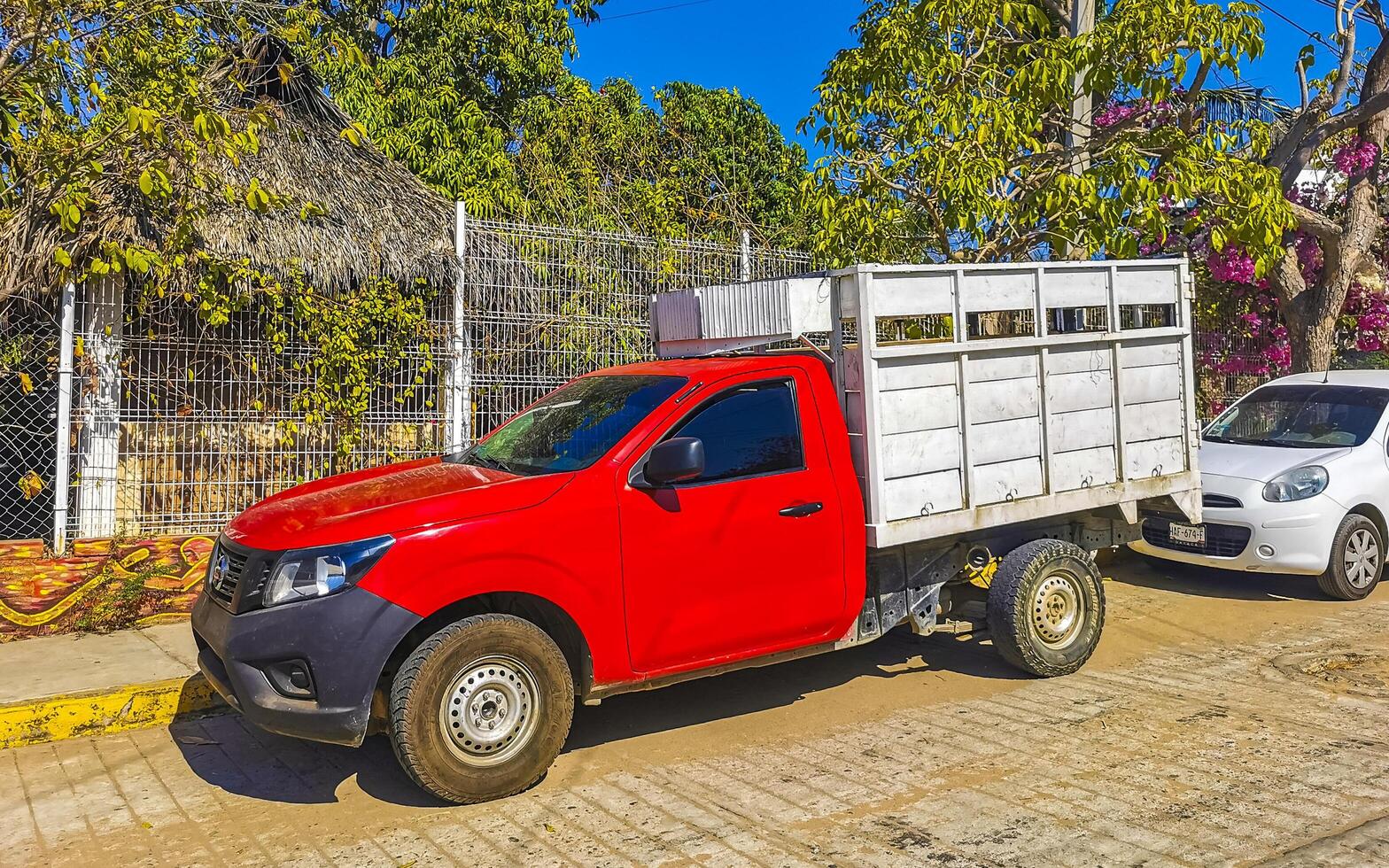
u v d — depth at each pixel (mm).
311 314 8062
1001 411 6105
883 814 4504
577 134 17984
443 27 18406
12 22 7750
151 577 7465
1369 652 6934
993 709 5930
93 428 7543
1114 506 6754
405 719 4512
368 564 4488
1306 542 8188
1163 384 6879
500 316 8766
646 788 4863
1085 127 9820
